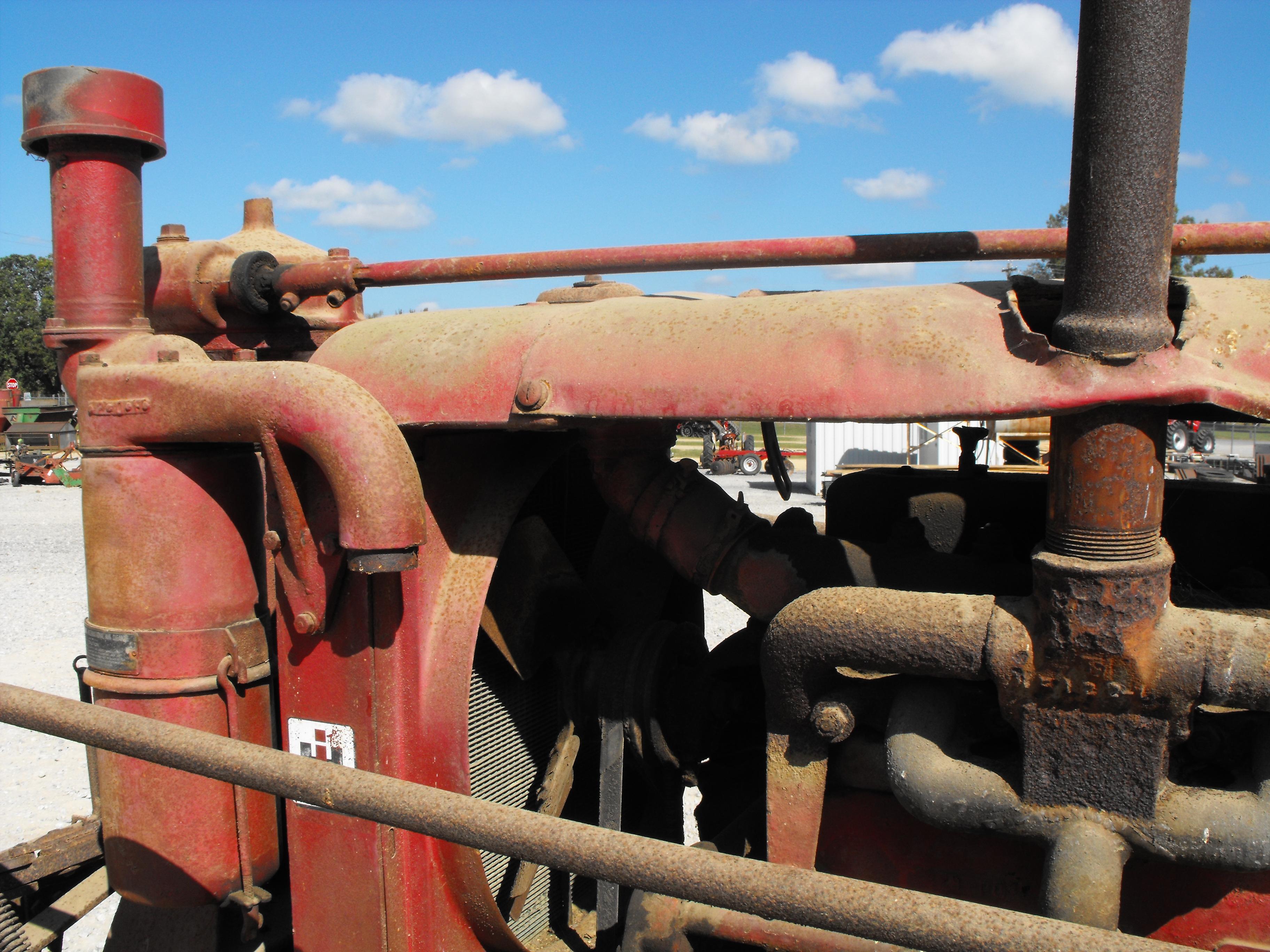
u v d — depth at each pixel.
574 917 2.55
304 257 2.84
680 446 24.47
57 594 9.16
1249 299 1.46
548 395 1.77
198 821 2.10
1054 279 2.05
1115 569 1.30
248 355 2.30
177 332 2.64
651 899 1.87
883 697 1.66
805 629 1.54
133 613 2.09
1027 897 1.64
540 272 2.21
